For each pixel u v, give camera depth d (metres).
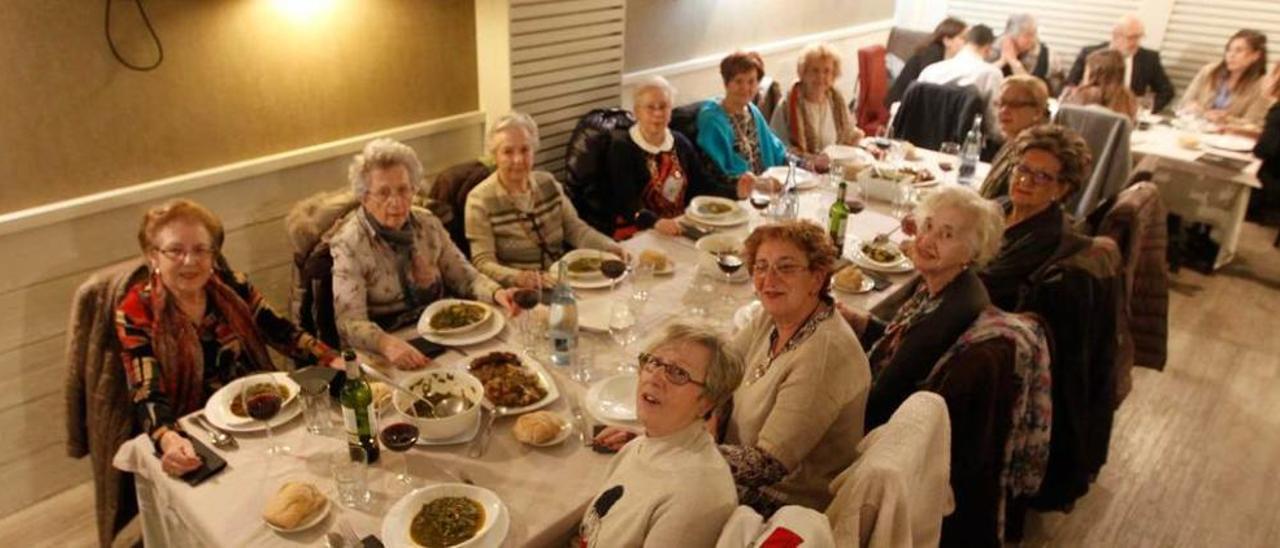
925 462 1.49
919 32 5.84
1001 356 1.86
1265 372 3.60
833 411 1.70
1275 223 5.20
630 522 1.32
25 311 2.44
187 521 1.54
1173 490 2.84
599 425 1.76
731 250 2.64
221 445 1.68
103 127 2.46
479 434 1.74
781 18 5.05
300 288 2.41
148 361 1.93
